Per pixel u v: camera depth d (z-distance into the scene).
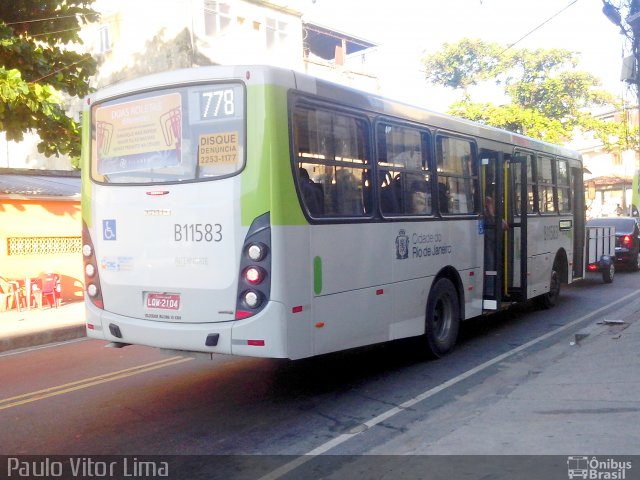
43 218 15.34
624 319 10.34
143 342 6.28
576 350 8.20
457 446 5.08
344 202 6.53
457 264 8.63
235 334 5.77
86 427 6.06
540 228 11.16
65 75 12.04
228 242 5.82
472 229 9.00
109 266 6.55
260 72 5.74
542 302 11.91
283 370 7.99
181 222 6.06
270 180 5.68
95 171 6.68
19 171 18.16
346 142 6.60
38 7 11.66
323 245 6.17
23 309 14.25
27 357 9.86
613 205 41.44
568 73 30.14
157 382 7.62
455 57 30.48
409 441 5.40
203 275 5.95
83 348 10.33
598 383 6.52
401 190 7.47
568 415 5.62
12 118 11.23
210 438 5.69
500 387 6.93
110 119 6.58
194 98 6.05
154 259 6.23
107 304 6.59
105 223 6.57
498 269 9.30
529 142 10.88
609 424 5.29
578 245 13.34
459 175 8.73
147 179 6.28
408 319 7.57
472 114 28.84
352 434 5.68
